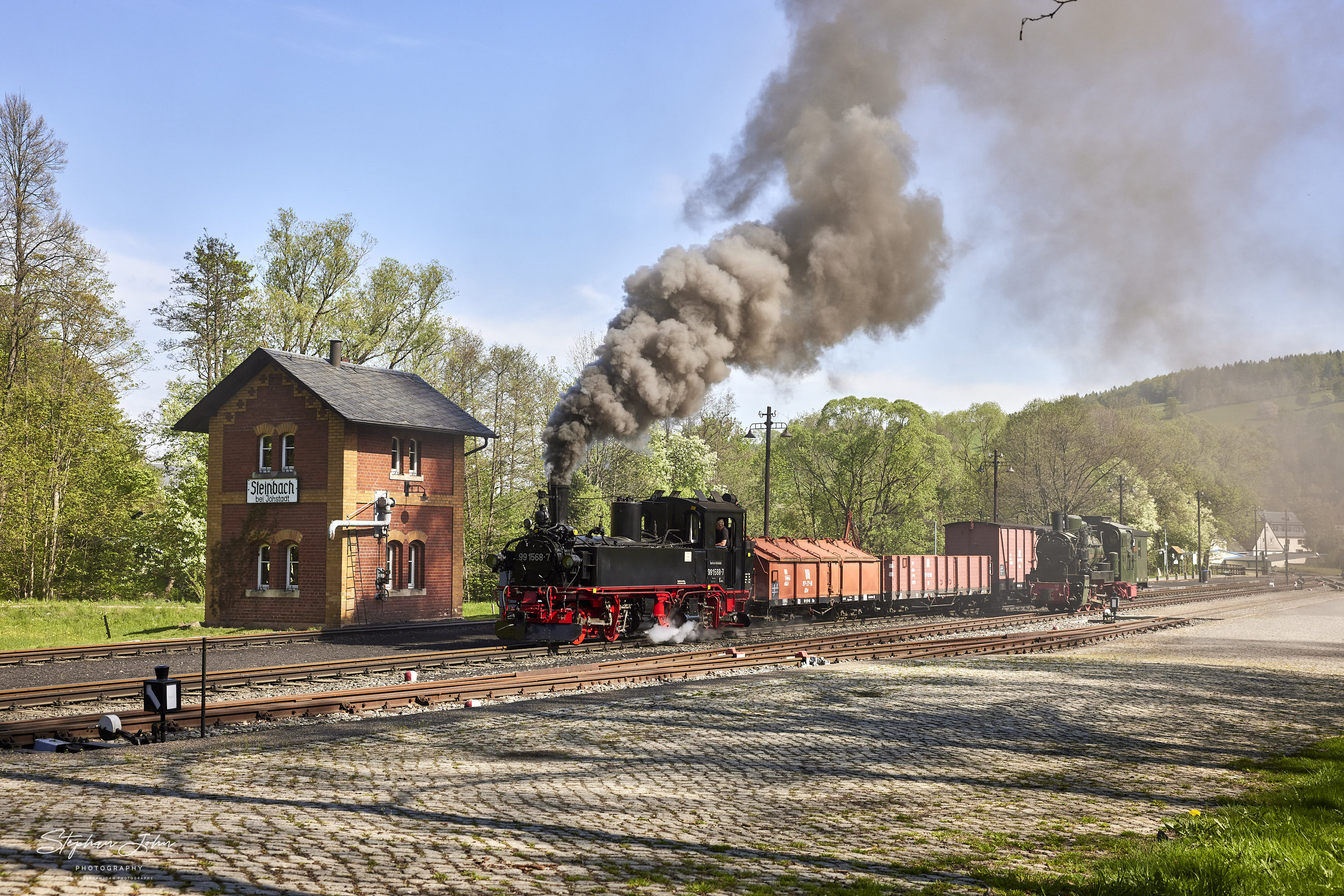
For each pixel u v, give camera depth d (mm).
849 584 30672
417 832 6613
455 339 44906
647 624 21516
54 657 18312
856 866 6062
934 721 12055
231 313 40188
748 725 11531
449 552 30453
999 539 37438
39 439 36656
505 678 14547
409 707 13016
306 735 10602
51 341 37625
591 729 11164
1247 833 6570
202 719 10727
